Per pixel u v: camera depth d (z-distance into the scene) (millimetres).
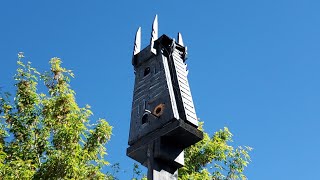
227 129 18000
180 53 9609
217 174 16484
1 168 11906
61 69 15414
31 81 14969
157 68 9250
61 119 14195
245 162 16906
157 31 9820
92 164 13258
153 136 8320
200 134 8281
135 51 9914
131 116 9023
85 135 13977
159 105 8602
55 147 13445
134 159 8609
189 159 16484
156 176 7961
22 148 13859
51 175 12234
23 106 14539
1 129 14203
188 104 8633
